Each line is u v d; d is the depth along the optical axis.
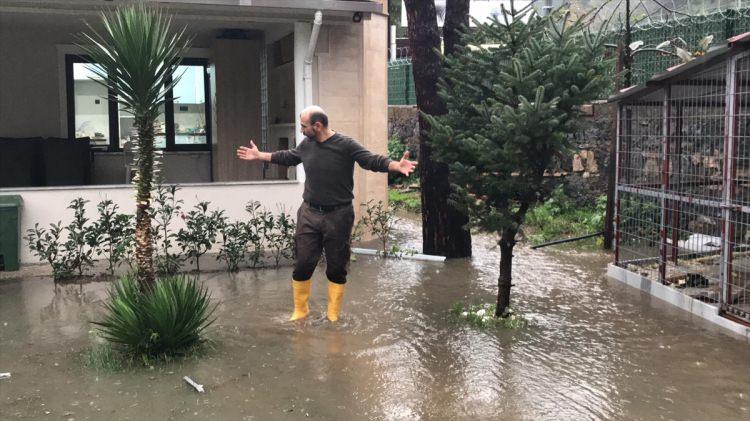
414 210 13.64
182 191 8.98
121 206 8.73
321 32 9.77
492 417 4.27
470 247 9.38
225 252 8.34
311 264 6.17
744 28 9.58
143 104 5.23
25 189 8.35
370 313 6.51
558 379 4.90
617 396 4.61
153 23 5.21
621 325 6.23
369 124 10.13
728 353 5.46
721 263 6.28
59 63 10.98
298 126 9.47
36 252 8.34
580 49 5.93
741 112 6.50
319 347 5.51
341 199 6.11
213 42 11.26
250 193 9.26
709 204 6.53
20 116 10.86
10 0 7.88
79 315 6.36
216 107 11.24
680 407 4.44
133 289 5.33
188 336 5.29
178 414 4.27
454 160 6.28
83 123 11.28
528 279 8.05
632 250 8.45
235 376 4.88
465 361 5.23
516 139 5.56
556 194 6.09
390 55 21.33
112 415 4.25
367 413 4.31
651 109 8.71
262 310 6.57
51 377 4.85
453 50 8.67
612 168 9.79
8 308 6.58
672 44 10.38
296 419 4.21
